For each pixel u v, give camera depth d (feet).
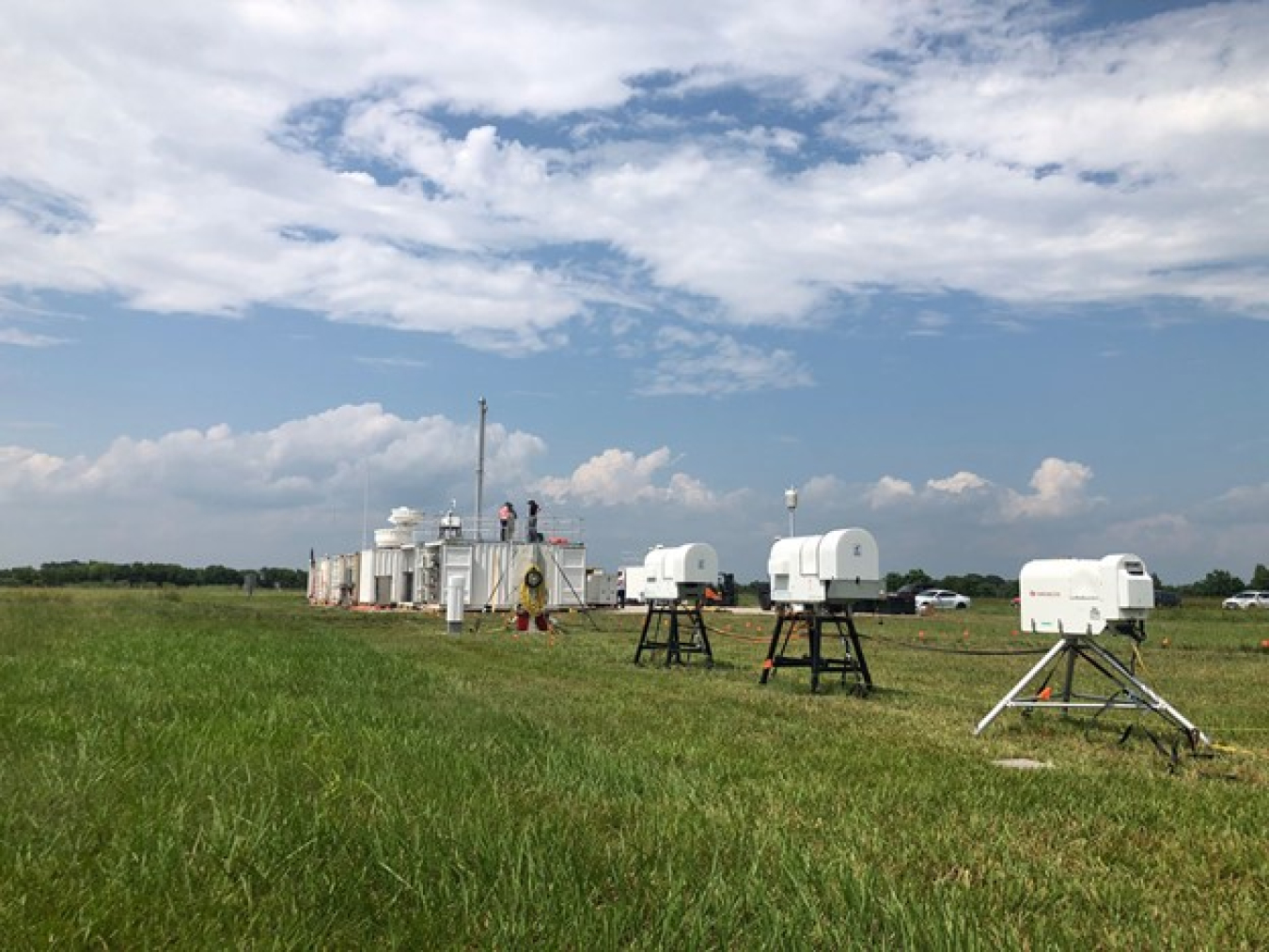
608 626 117.19
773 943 13.61
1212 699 49.80
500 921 13.87
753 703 44.19
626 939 14.07
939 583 272.72
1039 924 15.15
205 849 16.74
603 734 32.83
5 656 52.60
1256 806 24.75
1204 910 16.78
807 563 51.80
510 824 18.95
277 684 43.11
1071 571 38.93
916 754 31.32
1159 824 22.89
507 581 141.38
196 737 27.86
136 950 12.84
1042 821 22.53
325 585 203.21
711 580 66.13
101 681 41.34
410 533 173.99
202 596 224.33
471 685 47.42
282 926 13.70
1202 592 274.57
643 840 18.78
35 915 13.64
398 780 22.79
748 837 19.34
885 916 14.70
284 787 22.02
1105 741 36.40
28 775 22.02
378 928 14.21
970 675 61.21
